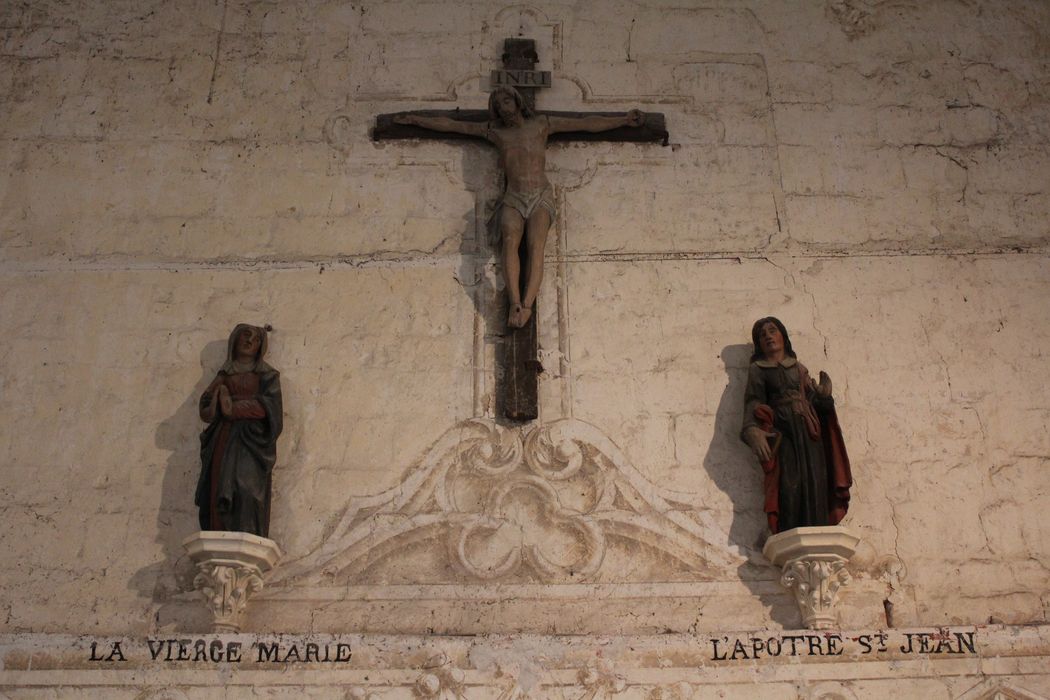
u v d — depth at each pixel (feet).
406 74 33.27
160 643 25.40
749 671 25.67
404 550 27.71
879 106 33.30
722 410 29.32
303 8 34.09
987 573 27.81
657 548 27.84
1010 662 25.85
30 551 27.53
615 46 33.78
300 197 31.63
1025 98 33.60
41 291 30.37
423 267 30.78
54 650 25.30
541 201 30.63
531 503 28.22
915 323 30.50
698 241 31.32
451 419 29.07
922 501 28.50
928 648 25.95
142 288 30.50
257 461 27.53
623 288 30.66
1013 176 32.50
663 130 32.27
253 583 26.81
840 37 34.17
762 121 32.94
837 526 26.63
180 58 33.40
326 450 28.71
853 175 32.35
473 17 34.06
